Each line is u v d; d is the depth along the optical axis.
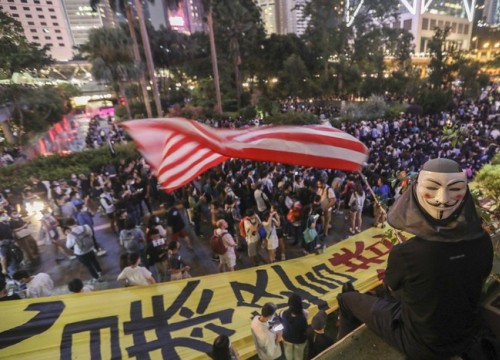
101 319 3.77
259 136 2.68
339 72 35.06
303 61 36.16
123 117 33.25
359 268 5.25
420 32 78.56
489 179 2.39
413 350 1.36
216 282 4.61
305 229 6.87
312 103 36.62
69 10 81.31
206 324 3.91
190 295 4.34
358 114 25.73
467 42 90.81
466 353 1.63
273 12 113.94
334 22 39.97
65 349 3.40
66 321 3.67
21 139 20.12
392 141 15.59
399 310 1.55
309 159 2.66
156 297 4.20
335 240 8.21
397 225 1.31
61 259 7.95
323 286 4.80
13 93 19.12
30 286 4.65
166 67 39.91
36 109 20.55
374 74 38.41
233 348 3.28
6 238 6.79
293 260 5.41
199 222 8.73
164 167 2.43
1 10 20.34
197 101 35.91
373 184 9.04
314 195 8.16
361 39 42.06
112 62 27.69
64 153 15.70
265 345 3.49
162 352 3.47
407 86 32.25
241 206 9.20
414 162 11.98
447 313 1.21
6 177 13.19
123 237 6.52
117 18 32.56
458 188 1.15
